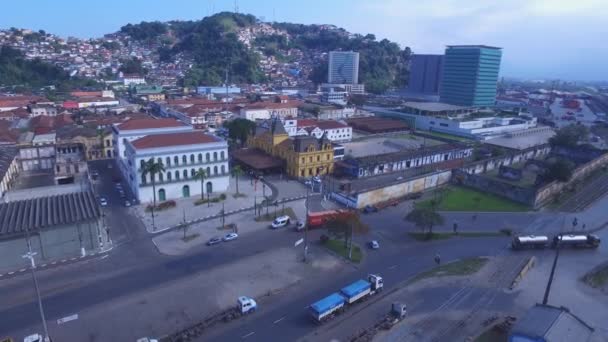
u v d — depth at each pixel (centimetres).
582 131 17575
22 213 7038
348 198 9494
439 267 6612
